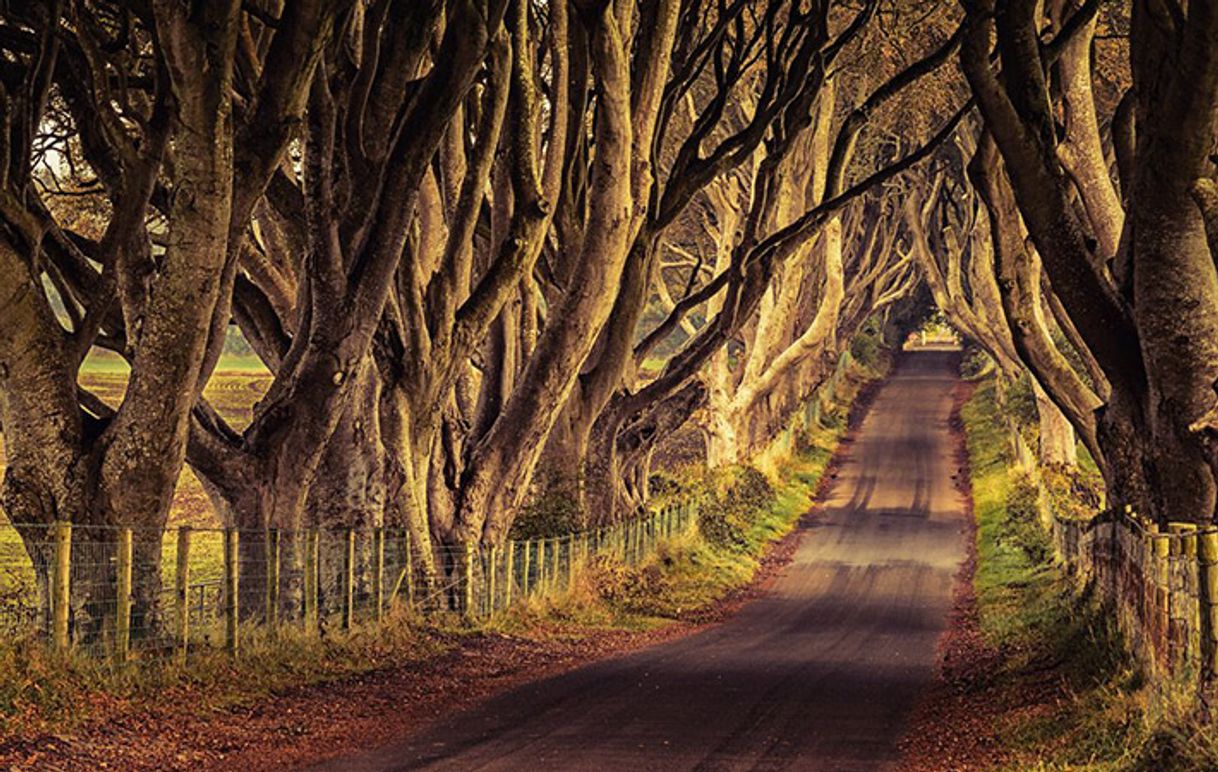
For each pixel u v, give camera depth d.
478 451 48.56
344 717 26.50
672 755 22.34
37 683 23.17
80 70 33.19
